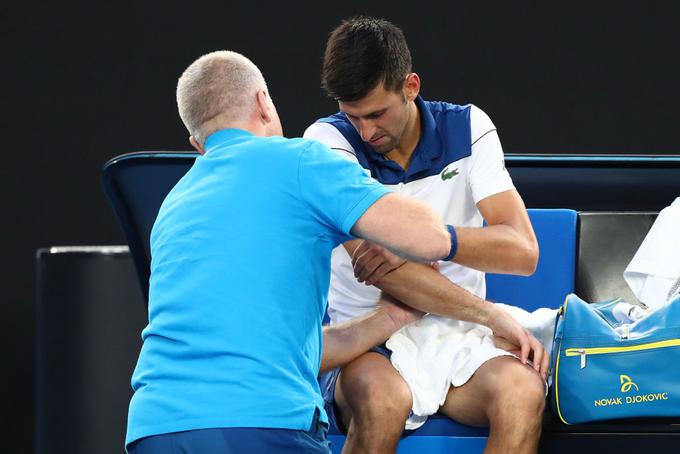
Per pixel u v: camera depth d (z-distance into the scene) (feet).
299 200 27.04
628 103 56.39
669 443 32.17
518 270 33.14
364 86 32.01
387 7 56.44
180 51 56.95
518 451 31.01
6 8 56.75
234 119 29.22
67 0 56.80
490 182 34.22
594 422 31.89
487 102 56.65
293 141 27.94
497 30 56.34
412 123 34.50
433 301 32.73
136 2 56.85
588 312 32.40
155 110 57.16
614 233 41.37
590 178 39.83
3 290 57.21
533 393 31.30
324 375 34.50
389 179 34.78
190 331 26.43
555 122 56.65
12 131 57.11
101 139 57.21
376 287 34.71
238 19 56.80
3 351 57.00
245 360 25.96
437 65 56.49
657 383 31.35
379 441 31.58
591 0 56.13
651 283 36.04
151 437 25.98
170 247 27.48
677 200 37.24
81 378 47.32
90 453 47.47
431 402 32.50
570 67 56.39
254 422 25.55
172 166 34.88
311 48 56.80
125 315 47.29
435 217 27.04
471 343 33.30
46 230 57.36
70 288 47.19
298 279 26.81
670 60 56.18
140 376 27.02
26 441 56.90
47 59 56.95
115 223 57.41
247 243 26.73
